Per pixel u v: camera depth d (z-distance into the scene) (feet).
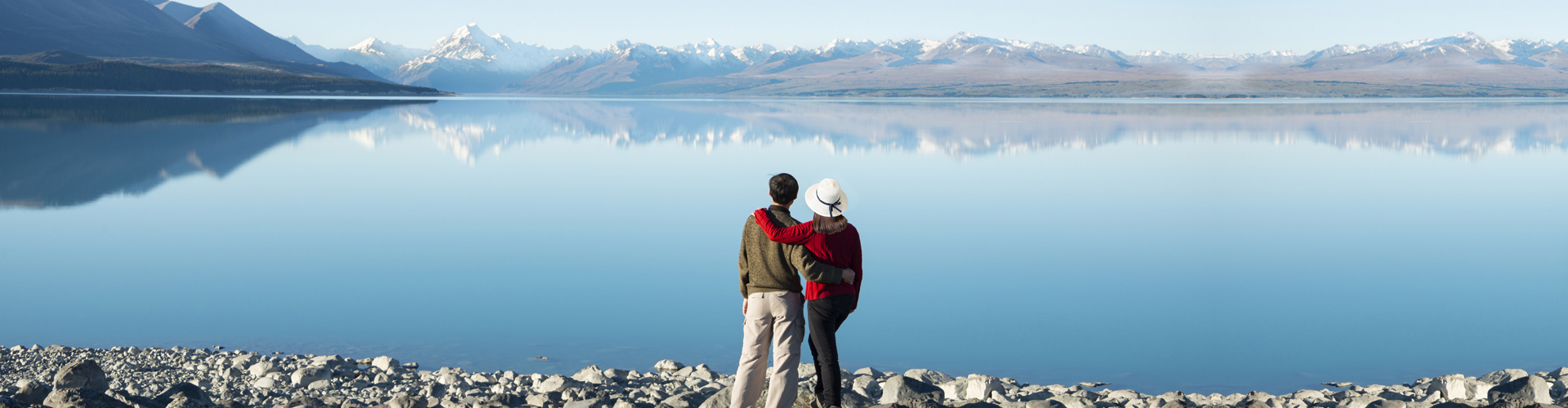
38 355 23.62
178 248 41.68
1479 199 59.72
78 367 15.96
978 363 25.70
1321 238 44.62
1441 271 36.76
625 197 60.03
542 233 45.73
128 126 141.08
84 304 31.53
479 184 67.05
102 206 55.06
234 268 37.73
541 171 77.25
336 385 20.65
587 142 118.01
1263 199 60.13
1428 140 122.42
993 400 19.21
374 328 28.76
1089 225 48.70
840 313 14.06
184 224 48.60
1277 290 33.71
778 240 13.43
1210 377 24.22
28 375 21.21
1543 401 16.61
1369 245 42.68
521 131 142.41
